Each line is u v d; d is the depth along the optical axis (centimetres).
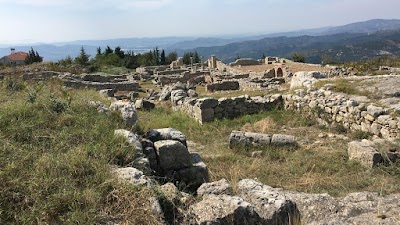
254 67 3966
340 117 1097
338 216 453
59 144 522
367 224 413
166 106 1745
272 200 431
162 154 568
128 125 698
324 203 489
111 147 531
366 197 529
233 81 2556
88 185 406
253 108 1338
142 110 1581
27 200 374
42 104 677
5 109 630
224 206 396
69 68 3831
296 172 728
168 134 659
